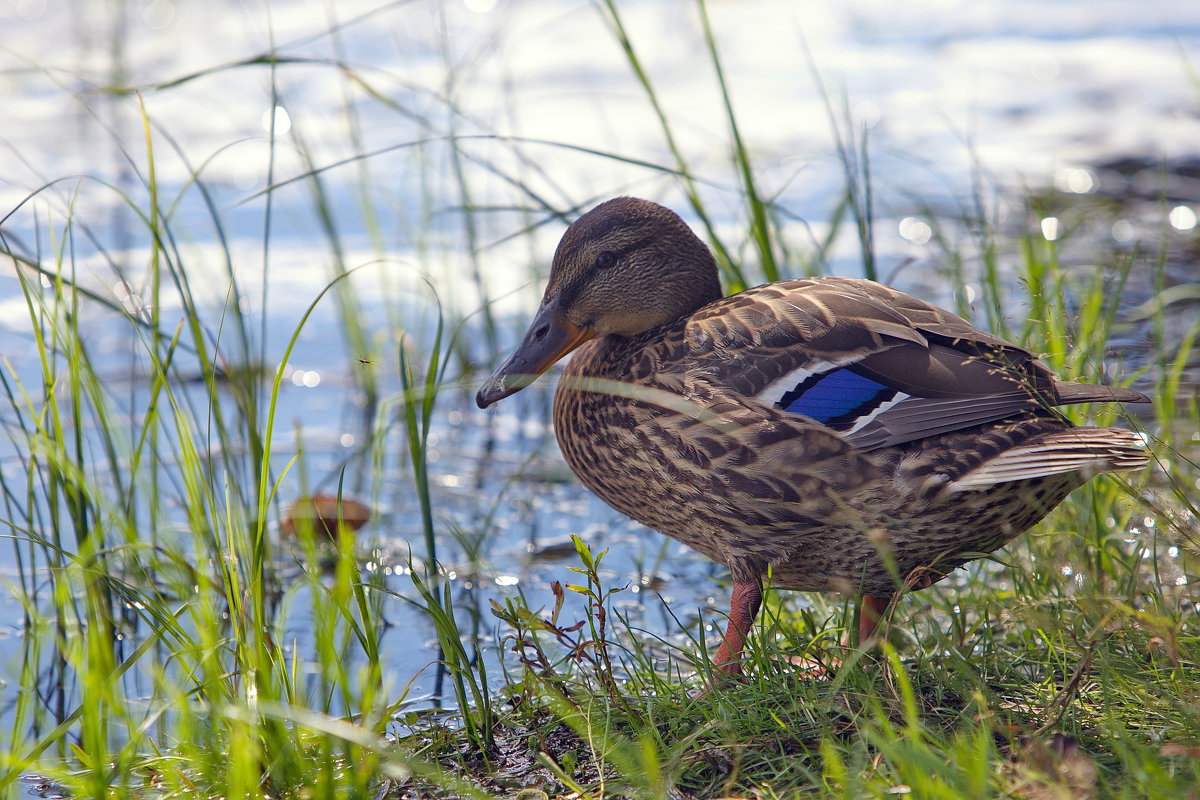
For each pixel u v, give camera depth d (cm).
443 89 1255
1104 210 1097
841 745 437
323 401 865
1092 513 580
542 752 457
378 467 596
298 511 684
